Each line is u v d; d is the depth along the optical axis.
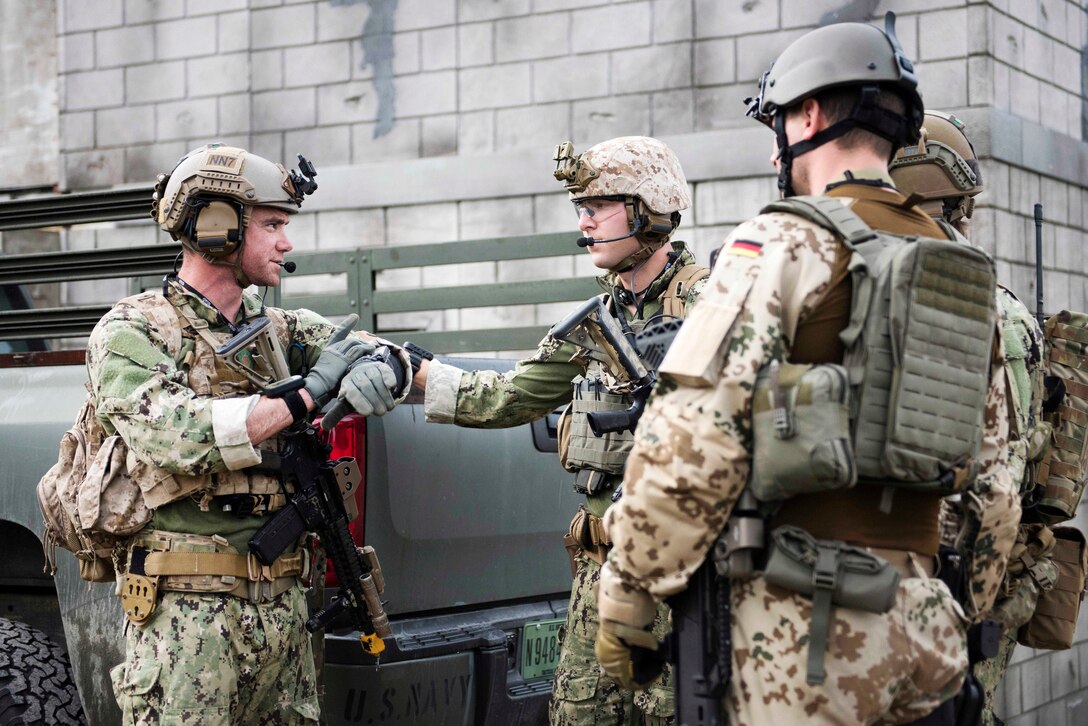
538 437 3.78
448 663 3.36
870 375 1.88
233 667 2.84
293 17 7.60
